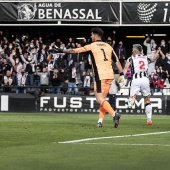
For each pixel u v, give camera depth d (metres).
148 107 23.72
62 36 46.34
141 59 24.12
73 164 11.53
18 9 43.16
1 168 10.95
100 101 21.20
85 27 46.25
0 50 41.50
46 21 43.78
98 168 11.03
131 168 11.06
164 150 13.88
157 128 21.30
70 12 43.19
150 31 46.44
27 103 36.88
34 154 13.02
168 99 35.69
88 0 43.06
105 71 21.16
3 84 38.91
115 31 46.12
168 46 42.28
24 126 21.41
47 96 36.75
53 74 38.91
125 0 42.88
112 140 16.20
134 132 19.19
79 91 37.56
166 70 40.59
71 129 20.06
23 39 43.31
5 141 15.82
